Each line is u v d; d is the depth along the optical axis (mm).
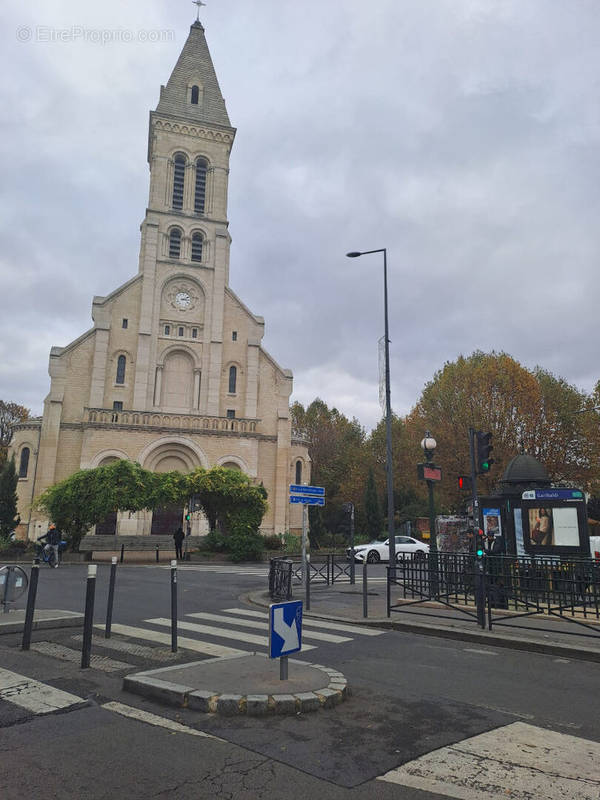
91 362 41656
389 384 21531
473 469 13969
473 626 10547
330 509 50219
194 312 44875
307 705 5750
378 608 12938
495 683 7117
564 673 7742
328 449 63906
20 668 7203
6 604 10359
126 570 23531
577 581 10727
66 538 29641
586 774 4465
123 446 39438
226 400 44281
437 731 5332
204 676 6414
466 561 12516
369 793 4074
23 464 40219
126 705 5848
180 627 10438
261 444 43750
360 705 6039
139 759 4555
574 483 37281
